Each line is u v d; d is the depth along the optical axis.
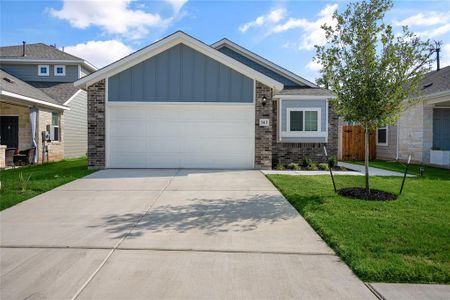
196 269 3.50
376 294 3.01
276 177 9.43
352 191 7.20
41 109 15.05
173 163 11.38
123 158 11.27
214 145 11.42
